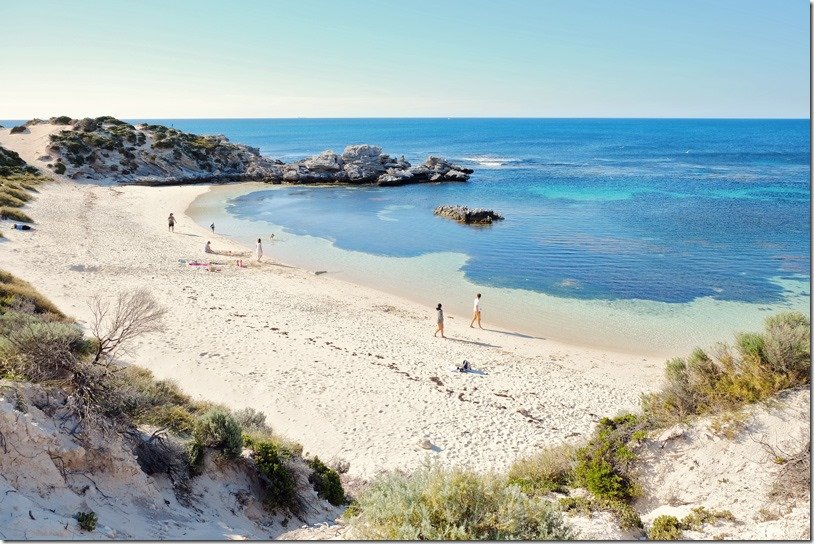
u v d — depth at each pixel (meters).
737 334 10.91
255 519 8.89
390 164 75.94
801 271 31.17
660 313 25.06
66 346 8.47
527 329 23.30
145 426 9.41
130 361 16.17
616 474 9.45
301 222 46.28
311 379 17.19
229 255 33.34
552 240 39.59
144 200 52.03
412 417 15.24
